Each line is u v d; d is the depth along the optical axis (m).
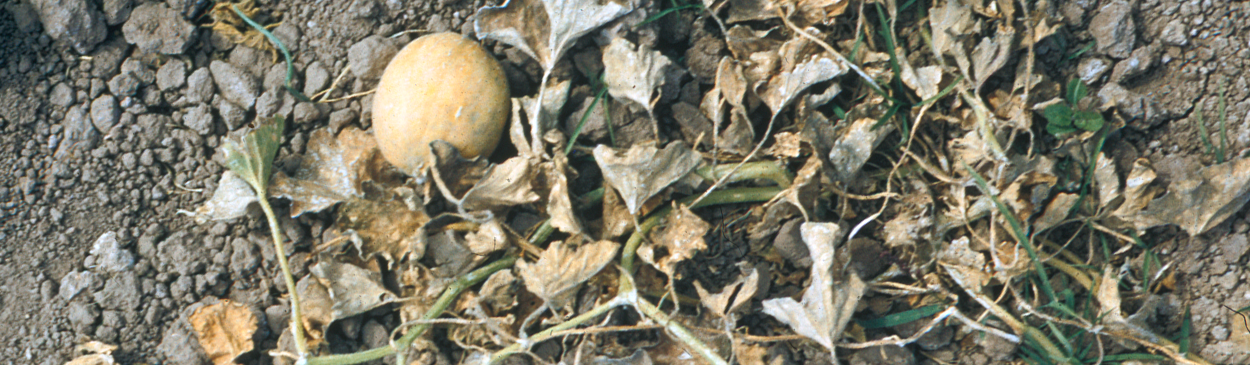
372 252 1.95
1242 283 1.98
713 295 1.93
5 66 2.00
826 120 1.94
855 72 1.98
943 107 1.97
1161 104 1.98
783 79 1.94
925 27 1.98
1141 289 2.00
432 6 2.00
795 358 2.01
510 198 1.93
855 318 2.00
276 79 2.00
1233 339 1.98
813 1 1.96
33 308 2.00
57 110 2.00
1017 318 2.00
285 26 2.01
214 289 2.00
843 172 1.94
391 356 2.00
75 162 2.00
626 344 2.00
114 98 2.00
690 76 1.99
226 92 2.00
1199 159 1.97
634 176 1.90
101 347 1.99
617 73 1.94
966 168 1.94
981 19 1.96
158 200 2.01
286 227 1.99
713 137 1.97
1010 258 1.97
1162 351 1.98
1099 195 1.98
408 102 1.88
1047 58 1.98
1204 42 1.97
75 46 1.99
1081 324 1.96
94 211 2.00
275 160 1.98
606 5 1.92
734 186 1.98
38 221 2.00
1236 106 1.97
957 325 2.01
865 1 1.96
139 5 2.00
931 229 1.96
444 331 2.00
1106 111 1.98
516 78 1.98
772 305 1.92
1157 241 2.00
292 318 1.94
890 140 1.98
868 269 1.98
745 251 1.99
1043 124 1.98
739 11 1.97
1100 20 1.97
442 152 1.88
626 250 1.94
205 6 2.01
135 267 2.00
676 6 1.97
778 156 1.95
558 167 1.93
